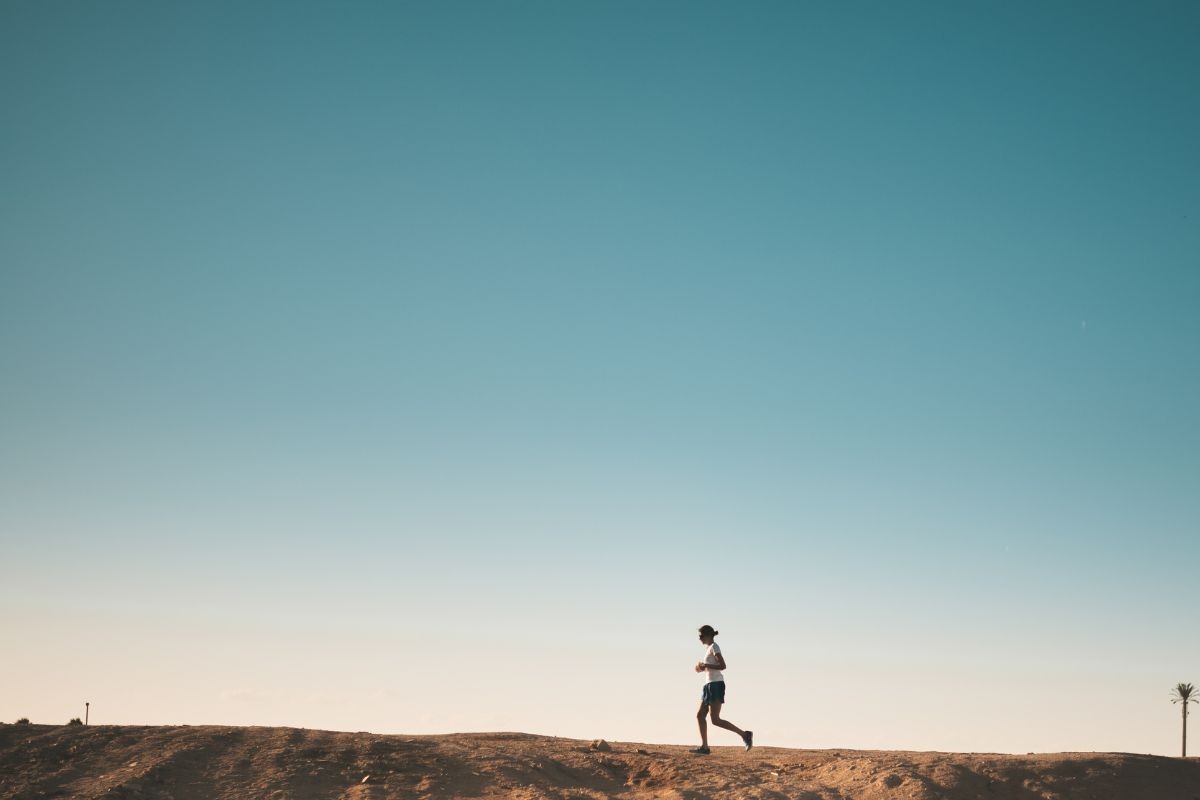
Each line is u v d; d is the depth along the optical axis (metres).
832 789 17.61
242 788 16.81
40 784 16.64
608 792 17.83
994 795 17.30
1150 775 18.42
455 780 17.78
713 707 19.48
